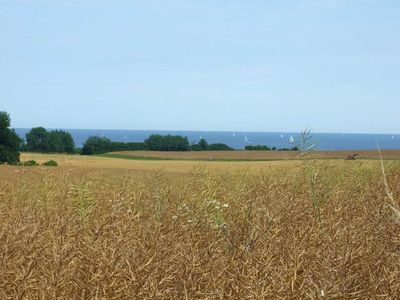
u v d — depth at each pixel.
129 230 5.38
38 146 114.38
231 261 4.64
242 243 5.19
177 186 9.16
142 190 8.42
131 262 4.32
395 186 9.69
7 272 4.16
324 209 7.09
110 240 4.98
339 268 4.49
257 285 3.96
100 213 6.38
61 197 7.68
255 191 9.08
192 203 7.74
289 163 11.41
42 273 4.29
